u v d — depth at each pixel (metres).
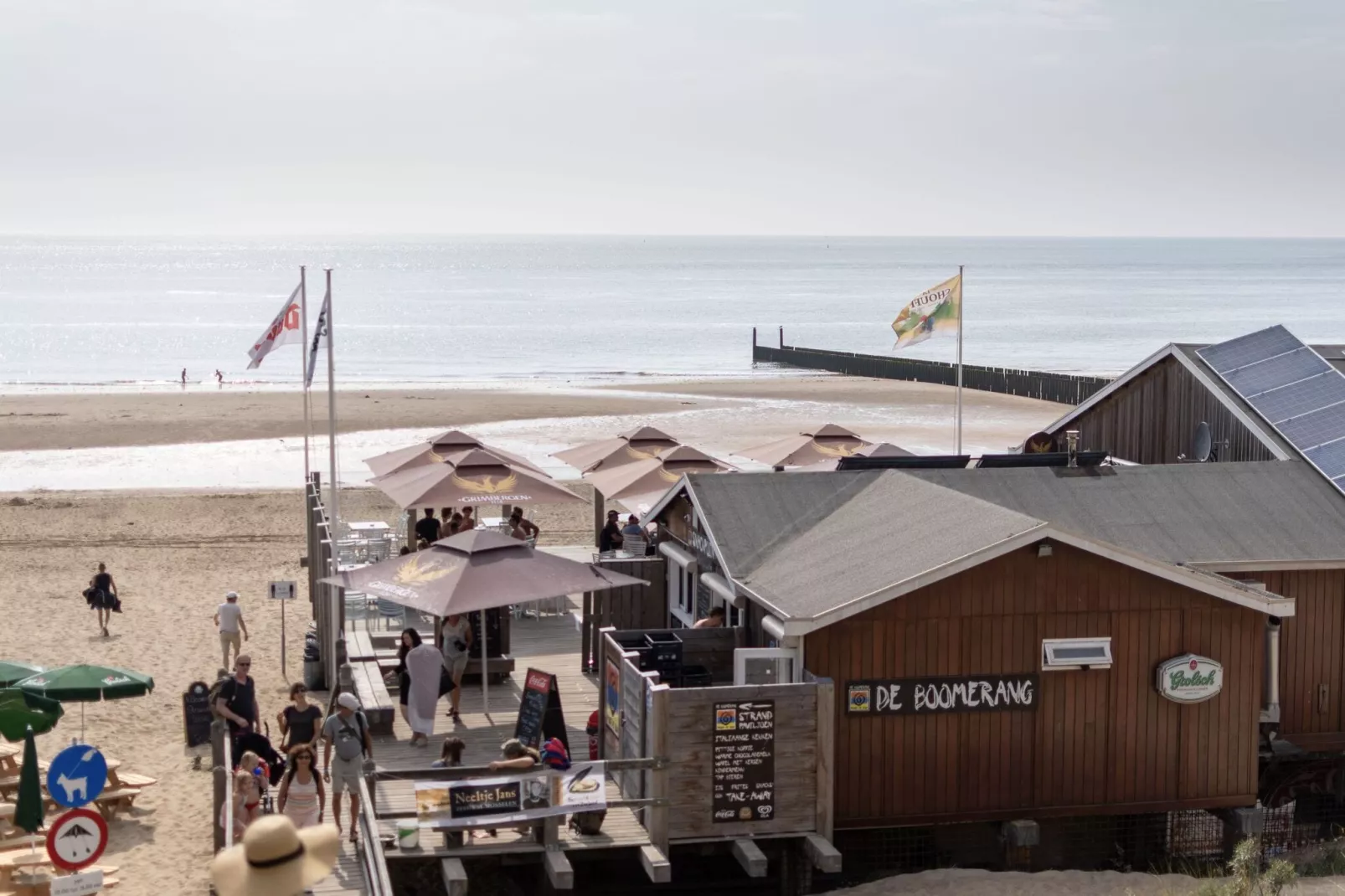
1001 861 15.99
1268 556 17.53
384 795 15.22
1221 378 21.59
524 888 15.12
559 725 15.95
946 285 27.44
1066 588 15.38
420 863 14.62
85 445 50.41
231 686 16.81
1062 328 124.81
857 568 15.82
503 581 16.41
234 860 5.51
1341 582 18.00
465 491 23.73
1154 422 23.20
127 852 15.77
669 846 14.04
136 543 33.75
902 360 77.44
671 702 14.00
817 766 14.34
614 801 13.84
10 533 34.59
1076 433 22.53
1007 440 52.09
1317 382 20.83
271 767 16.38
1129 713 15.62
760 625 16.58
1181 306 161.88
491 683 19.80
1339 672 18.05
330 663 21.55
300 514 37.53
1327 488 19.02
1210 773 15.87
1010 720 15.37
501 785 13.59
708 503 18.52
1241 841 15.74
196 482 43.00
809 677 14.61
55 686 16.77
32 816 14.66
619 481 26.30
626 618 21.20
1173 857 16.30
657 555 22.12
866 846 15.60
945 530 16.06
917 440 51.75
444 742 15.58
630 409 61.38
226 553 32.78
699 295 187.50
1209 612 15.73
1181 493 18.83
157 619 26.58
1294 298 183.12
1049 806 15.49
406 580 16.66
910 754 15.20
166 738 19.97
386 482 25.59
